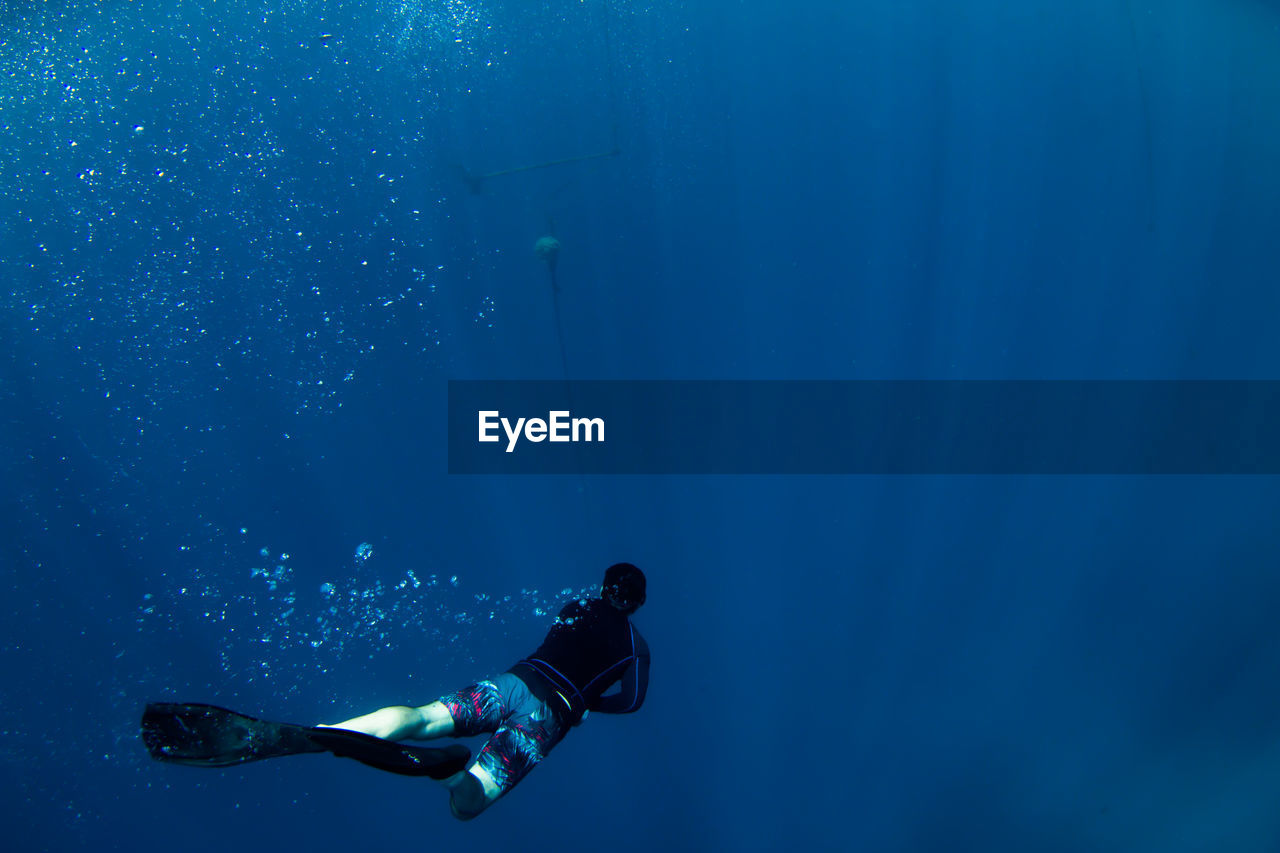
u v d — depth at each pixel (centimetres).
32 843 493
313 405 736
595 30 1075
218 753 262
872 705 693
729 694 703
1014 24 1417
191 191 705
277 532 660
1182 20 1409
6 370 622
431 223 876
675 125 1222
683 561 834
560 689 353
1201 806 600
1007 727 679
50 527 593
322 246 771
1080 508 949
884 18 1384
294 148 764
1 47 639
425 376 825
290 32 779
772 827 586
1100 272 1433
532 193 1005
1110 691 711
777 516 906
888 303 1399
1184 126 1466
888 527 907
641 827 581
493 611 692
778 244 1397
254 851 521
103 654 560
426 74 885
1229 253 1407
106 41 679
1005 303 1430
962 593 832
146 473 638
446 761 290
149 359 669
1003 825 591
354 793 564
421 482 750
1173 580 832
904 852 573
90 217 662
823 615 793
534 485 828
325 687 583
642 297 1163
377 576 668
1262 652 728
